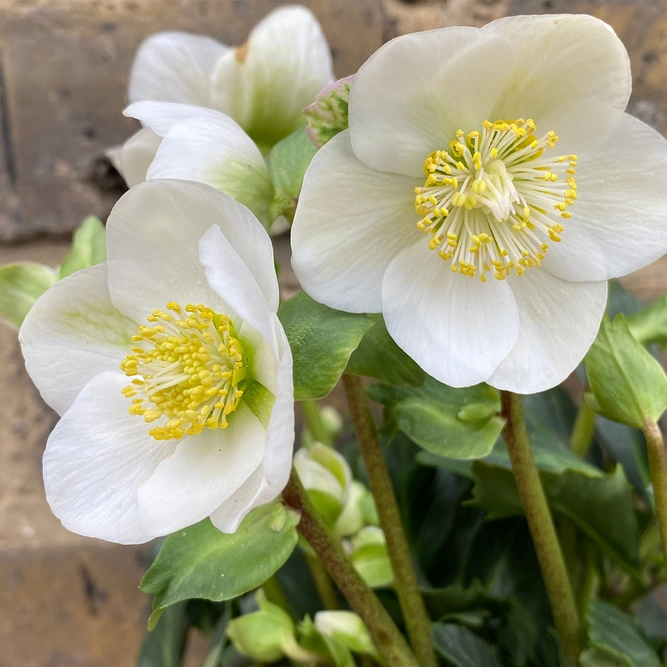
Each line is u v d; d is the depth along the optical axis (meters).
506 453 0.20
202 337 0.15
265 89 0.20
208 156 0.15
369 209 0.14
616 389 0.16
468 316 0.15
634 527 0.19
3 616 0.31
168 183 0.13
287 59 0.20
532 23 0.13
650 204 0.14
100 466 0.15
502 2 0.29
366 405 0.17
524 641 0.20
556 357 0.15
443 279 0.15
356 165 0.14
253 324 0.12
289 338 0.14
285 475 0.12
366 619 0.16
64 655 0.31
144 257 0.14
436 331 0.14
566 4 0.29
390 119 0.14
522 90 0.14
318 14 0.29
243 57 0.20
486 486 0.19
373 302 0.14
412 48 0.13
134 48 0.30
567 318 0.15
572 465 0.20
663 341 0.19
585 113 0.14
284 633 0.20
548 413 0.24
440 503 0.23
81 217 0.30
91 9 0.29
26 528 0.31
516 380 0.14
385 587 0.21
